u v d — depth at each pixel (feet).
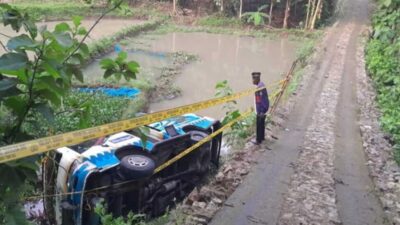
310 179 24.67
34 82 8.29
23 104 8.39
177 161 26.63
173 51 88.38
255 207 20.20
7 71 7.67
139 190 22.93
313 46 90.74
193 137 27.73
